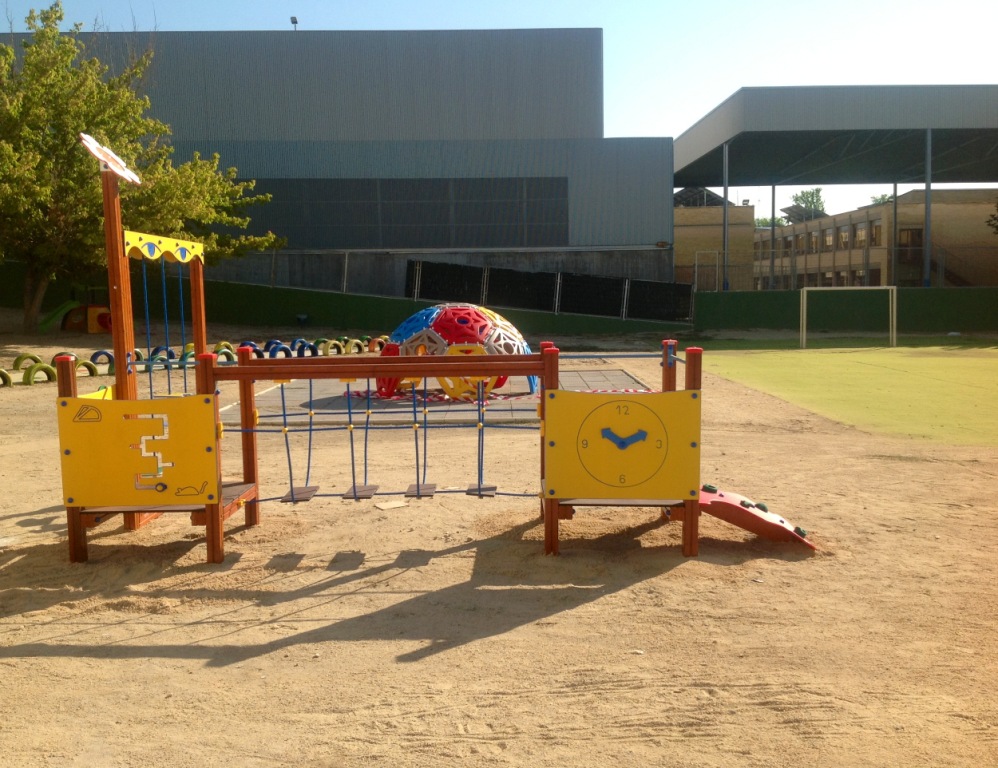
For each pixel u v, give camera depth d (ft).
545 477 20.06
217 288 118.93
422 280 121.49
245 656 14.90
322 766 11.32
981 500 24.94
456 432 38.06
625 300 121.70
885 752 11.46
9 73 84.12
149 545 21.62
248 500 22.41
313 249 127.03
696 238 169.58
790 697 13.03
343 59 130.11
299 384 59.06
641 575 18.72
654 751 11.55
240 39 128.77
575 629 15.80
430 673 14.06
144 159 98.12
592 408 19.81
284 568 19.60
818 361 78.59
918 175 165.48
